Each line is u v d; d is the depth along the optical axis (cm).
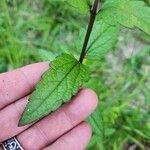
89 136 17
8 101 17
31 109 13
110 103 23
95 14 14
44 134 17
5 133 17
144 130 23
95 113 17
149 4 19
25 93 17
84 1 14
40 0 28
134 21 13
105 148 22
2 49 25
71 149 17
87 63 18
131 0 14
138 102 25
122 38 27
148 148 23
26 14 27
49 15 28
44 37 26
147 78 26
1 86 17
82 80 14
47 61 18
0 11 26
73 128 17
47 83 14
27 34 28
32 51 25
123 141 22
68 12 28
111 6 14
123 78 25
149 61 26
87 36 15
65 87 14
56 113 17
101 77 25
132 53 26
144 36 26
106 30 17
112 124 22
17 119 17
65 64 14
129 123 23
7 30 25
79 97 16
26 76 17
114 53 27
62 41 27
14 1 26
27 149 17
